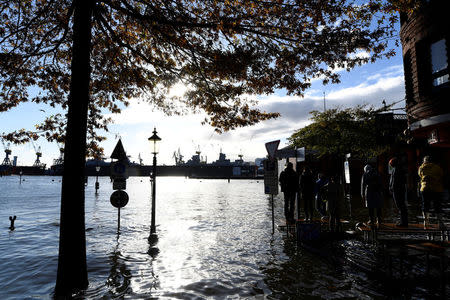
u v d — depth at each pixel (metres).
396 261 5.85
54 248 8.30
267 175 9.04
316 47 5.54
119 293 4.78
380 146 20.09
